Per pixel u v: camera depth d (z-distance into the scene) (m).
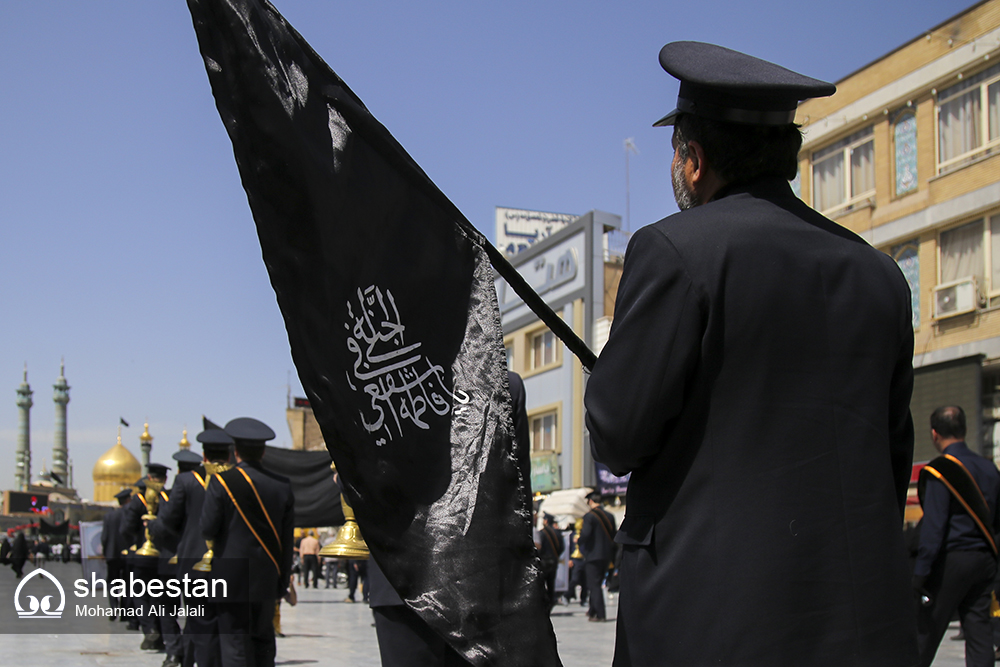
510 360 37.19
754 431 2.10
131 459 100.62
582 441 32.06
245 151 2.43
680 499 2.13
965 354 19.05
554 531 16.22
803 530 2.05
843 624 2.03
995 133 18.84
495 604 2.44
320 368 2.41
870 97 21.47
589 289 32.75
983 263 19.03
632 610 2.19
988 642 5.93
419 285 2.55
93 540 17.42
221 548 6.84
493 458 2.51
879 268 2.31
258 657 6.96
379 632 4.43
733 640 2.00
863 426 2.16
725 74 2.26
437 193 2.59
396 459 2.46
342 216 2.48
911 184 20.53
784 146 2.35
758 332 2.13
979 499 5.77
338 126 2.52
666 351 2.12
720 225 2.20
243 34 2.44
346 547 4.27
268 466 13.93
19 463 125.81
